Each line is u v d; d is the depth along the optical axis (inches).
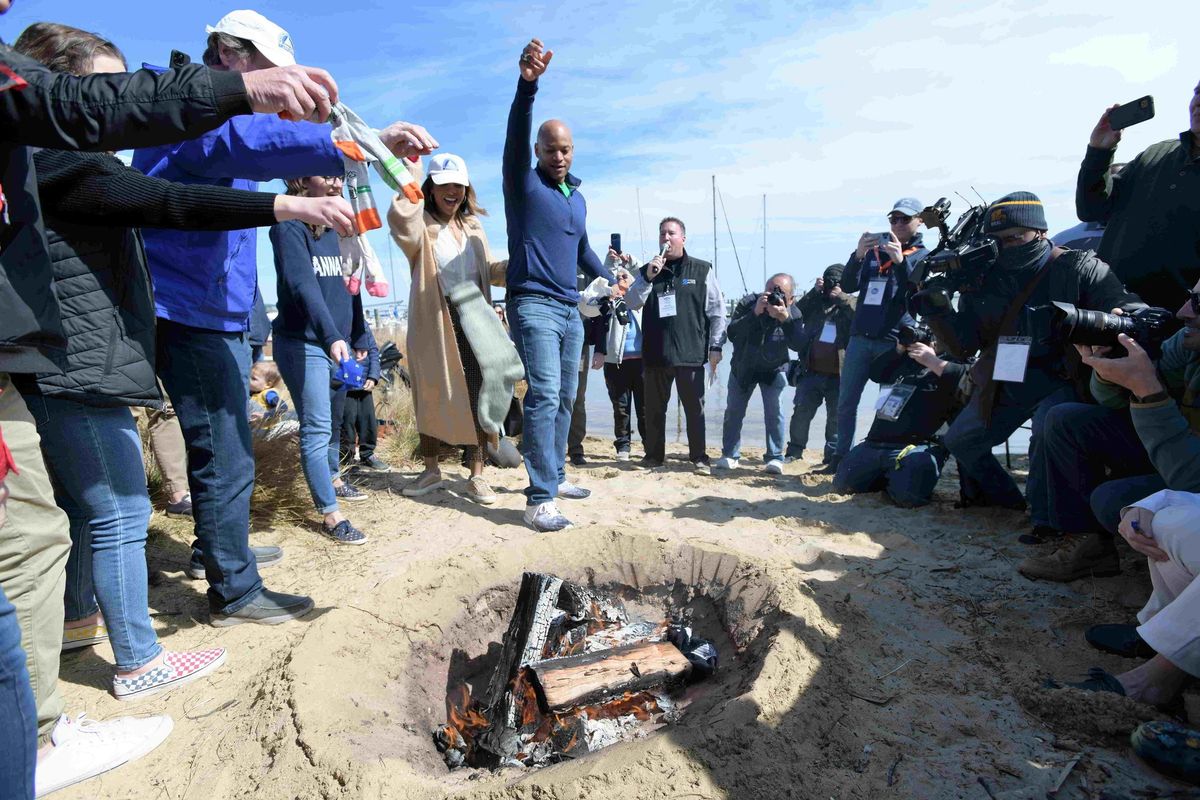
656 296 223.6
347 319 152.3
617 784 66.9
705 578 119.6
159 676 91.4
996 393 146.3
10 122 56.8
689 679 97.7
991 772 71.9
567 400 171.8
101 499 85.2
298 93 66.2
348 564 133.3
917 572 125.8
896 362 185.0
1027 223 139.2
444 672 106.4
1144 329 98.1
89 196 73.9
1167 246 129.5
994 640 100.0
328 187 129.3
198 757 77.9
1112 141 132.6
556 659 95.3
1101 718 77.5
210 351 100.4
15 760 52.5
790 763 71.4
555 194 150.4
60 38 79.7
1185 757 69.7
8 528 66.5
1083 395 126.1
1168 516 84.0
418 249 159.6
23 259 60.4
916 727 79.2
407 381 283.3
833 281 231.9
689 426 230.4
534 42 127.0
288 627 108.7
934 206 163.5
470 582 117.0
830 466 216.4
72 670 96.6
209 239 96.4
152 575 123.6
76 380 78.4
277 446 164.9
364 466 203.5
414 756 83.0
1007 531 148.6
